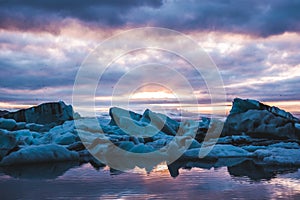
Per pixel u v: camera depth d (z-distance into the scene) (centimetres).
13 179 582
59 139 1145
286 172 652
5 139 954
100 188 490
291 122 1302
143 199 420
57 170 705
